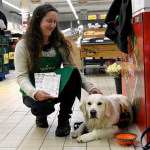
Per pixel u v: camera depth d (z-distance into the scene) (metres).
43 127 2.57
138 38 2.15
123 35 2.46
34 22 2.23
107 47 6.59
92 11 20.94
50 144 2.12
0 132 2.46
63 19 24.80
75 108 3.30
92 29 8.40
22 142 2.18
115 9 2.83
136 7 2.19
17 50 2.23
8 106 3.56
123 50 2.69
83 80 2.44
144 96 2.06
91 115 2.08
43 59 2.29
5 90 4.92
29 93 2.07
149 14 1.95
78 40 7.05
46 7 2.21
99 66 7.42
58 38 2.39
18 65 2.21
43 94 2.04
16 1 15.68
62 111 2.31
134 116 2.61
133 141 2.04
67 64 2.50
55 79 2.20
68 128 2.33
